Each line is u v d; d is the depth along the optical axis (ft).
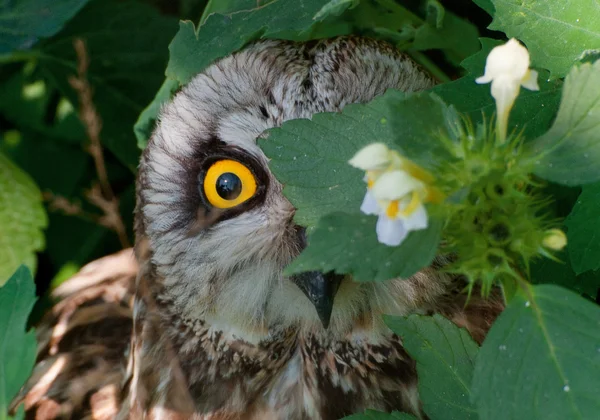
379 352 1.04
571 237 0.87
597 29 0.88
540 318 0.71
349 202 0.80
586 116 0.71
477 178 0.71
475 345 0.83
